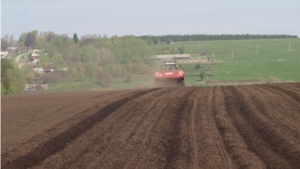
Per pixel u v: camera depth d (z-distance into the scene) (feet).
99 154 129.29
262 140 143.74
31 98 315.37
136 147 137.90
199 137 151.53
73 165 115.96
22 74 619.67
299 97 249.14
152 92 315.58
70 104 252.01
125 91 342.64
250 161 114.83
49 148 137.49
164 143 144.66
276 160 116.88
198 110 218.18
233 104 235.20
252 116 189.98
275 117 181.16
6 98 326.03
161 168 114.11
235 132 156.56
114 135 156.87
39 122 189.26
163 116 199.41
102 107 223.71
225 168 110.63
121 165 115.44
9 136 157.58
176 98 269.23
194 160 119.85
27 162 120.67
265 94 276.62
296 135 143.95
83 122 179.52
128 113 209.77
